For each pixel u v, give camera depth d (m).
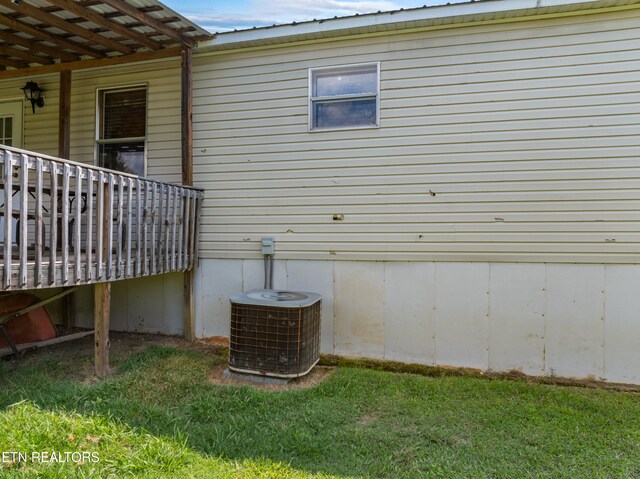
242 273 5.08
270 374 3.94
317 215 4.82
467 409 3.35
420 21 4.35
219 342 5.14
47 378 3.87
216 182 5.16
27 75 5.71
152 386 3.70
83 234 5.29
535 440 2.86
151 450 2.53
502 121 4.28
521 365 4.27
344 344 4.75
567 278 4.16
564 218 4.15
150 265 4.31
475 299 4.38
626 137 4.00
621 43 4.00
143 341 5.16
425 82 4.47
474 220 4.36
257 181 5.02
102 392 3.46
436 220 4.46
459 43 4.38
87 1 4.00
